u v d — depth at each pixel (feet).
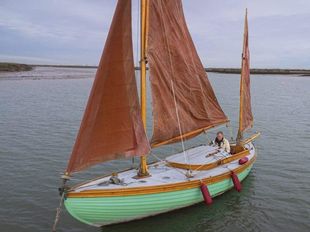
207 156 61.82
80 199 45.06
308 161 85.92
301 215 56.80
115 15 44.65
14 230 51.37
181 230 50.96
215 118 66.44
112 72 45.19
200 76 62.18
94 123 44.52
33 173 75.66
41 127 121.49
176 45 56.08
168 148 99.50
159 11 51.98
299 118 151.02
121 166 81.97
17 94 221.46
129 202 47.75
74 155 43.83
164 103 54.34
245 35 72.23
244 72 73.10
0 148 94.07
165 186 49.96
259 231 51.83
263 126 132.26
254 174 75.97
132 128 47.26
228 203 59.72
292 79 540.93
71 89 269.85
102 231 50.03
